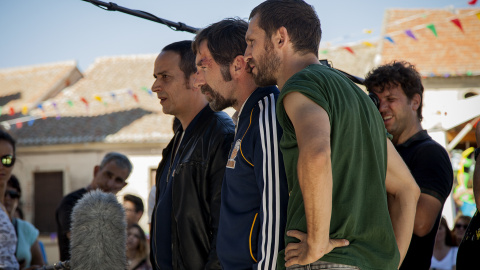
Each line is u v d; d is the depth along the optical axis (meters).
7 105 22.62
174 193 2.77
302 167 1.66
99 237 2.52
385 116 2.86
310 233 1.68
